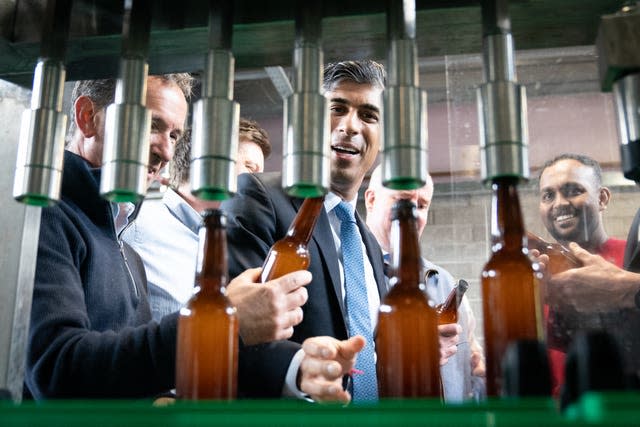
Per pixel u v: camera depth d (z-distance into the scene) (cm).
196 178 55
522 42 72
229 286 77
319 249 112
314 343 66
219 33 58
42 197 58
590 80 160
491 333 54
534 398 37
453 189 168
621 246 141
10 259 74
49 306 92
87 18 69
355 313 112
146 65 60
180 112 138
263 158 247
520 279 53
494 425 33
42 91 60
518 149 53
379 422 34
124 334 78
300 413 34
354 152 137
